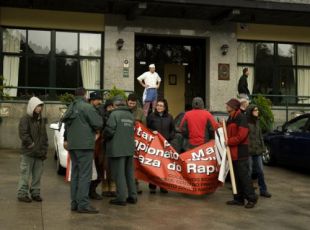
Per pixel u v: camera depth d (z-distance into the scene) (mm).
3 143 16141
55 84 17828
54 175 11422
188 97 19734
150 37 19297
